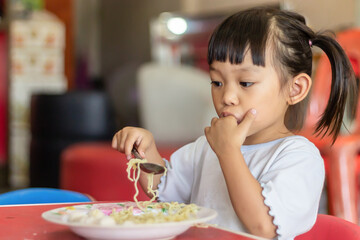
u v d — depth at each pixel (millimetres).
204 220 906
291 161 1176
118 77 4598
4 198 1484
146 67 4082
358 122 2619
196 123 3852
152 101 3900
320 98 2682
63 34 6734
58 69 6262
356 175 2473
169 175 1457
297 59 1248
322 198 3182
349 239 1154
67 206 1193
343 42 2834
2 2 5980
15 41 6094
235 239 911
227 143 1084
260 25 1214
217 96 1224
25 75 6129
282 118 1308
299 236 1263
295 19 1306
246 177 1055
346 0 4672
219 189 1305
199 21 5750
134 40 7203
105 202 1311
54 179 4496
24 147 6070
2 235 932
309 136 2463
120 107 4531
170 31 6023
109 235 834
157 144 3342
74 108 4461
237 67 1188
